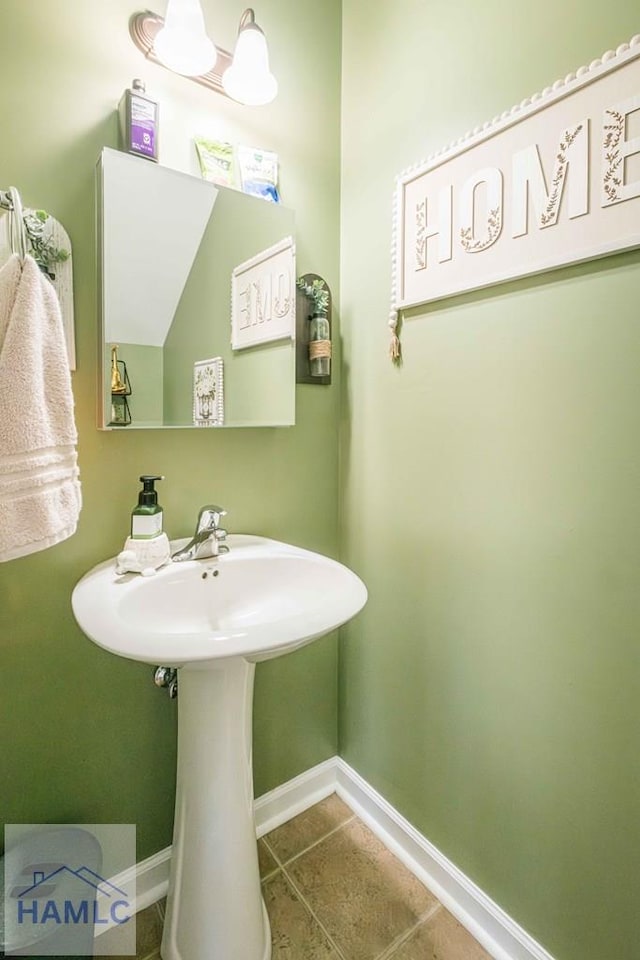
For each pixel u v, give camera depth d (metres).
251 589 1.06
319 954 1.02
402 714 1.25
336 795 1.48
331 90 1.33
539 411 0.90
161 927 1.07
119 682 1.05
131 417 1.00
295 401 1.30
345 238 1.35
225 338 1.12
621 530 0.80
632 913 0.81
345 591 0.89
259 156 1.16
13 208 0.73
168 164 1.04
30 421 0.69
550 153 0.84
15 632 0.93
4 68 0.85
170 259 1.03
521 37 0.89
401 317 1.17
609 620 0.82
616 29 0.75
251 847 0.96
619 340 0.78
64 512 0.75
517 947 0.98
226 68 1.08
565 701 0.89
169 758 1.13
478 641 1.04
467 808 1.08
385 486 1.26
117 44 0.96
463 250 1.00
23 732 0.95
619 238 0.76
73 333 0.94
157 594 0.92
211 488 1.17
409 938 1.06
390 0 1.18
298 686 1.39
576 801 0.88
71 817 1.01
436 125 1.06
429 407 1.12
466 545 1.05
